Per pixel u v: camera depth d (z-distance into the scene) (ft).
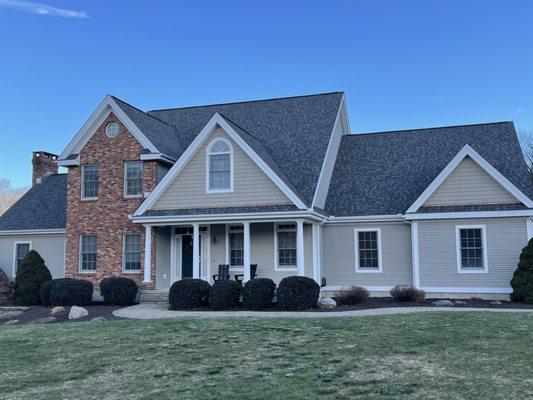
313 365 31.19
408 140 88.38
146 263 75.92
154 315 58.59
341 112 93.86
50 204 96.78
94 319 55.26
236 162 73.72
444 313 50.16
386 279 75.51
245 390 26.48
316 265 74.49
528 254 64.95
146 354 35.50
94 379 29.86
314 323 45.88
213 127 74.79
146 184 79.61
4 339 42.37
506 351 33.45
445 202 71.51
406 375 28.58
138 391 27.14
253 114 93.20
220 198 73.67
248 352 35.17
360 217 76.64
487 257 69.26
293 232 76.33
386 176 82.23
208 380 28.60
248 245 71.82
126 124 81.30
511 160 77.15
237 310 61.93
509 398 24.44
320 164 77.25
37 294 75.56
